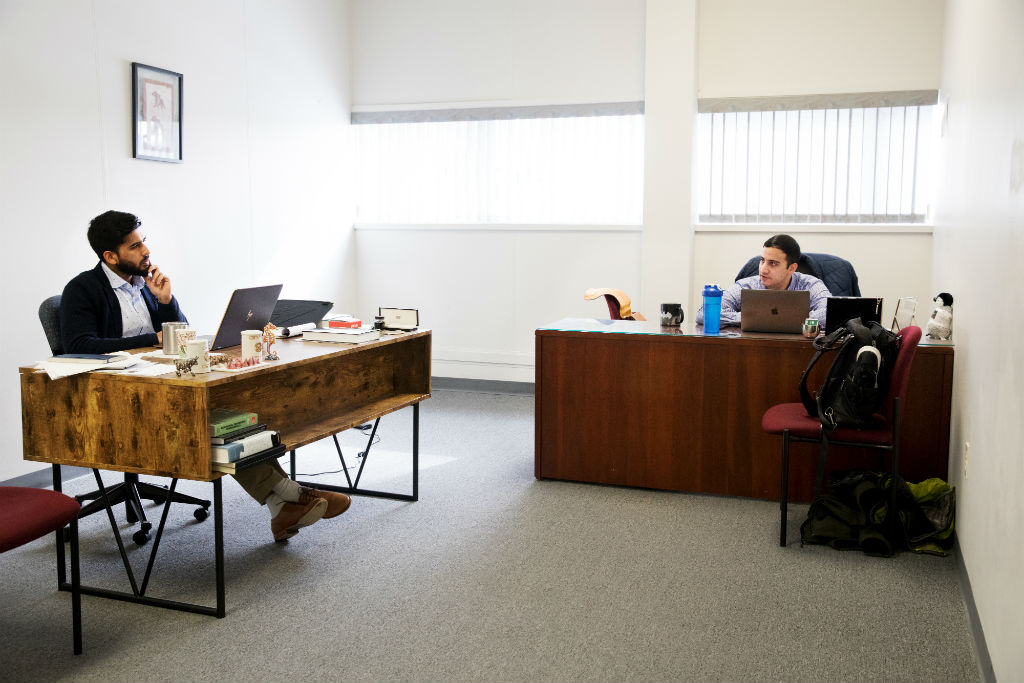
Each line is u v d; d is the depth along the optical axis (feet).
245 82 17.53
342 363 11.36
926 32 17.84
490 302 21.22
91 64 13.69
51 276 13.11
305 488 10.58
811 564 9.93
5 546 6.61
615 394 12.78
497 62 20.52
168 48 15.34
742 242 19.27
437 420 17.90
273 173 18.58
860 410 9.91
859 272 18.63
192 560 9.99
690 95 18.33
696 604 8.84
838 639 8.09
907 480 11.43
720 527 11.16
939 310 11.77
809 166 18.80
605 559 10.08
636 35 19.47
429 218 21.54
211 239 16.71
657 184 18.72
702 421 12.40
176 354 9.21
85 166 13.65
